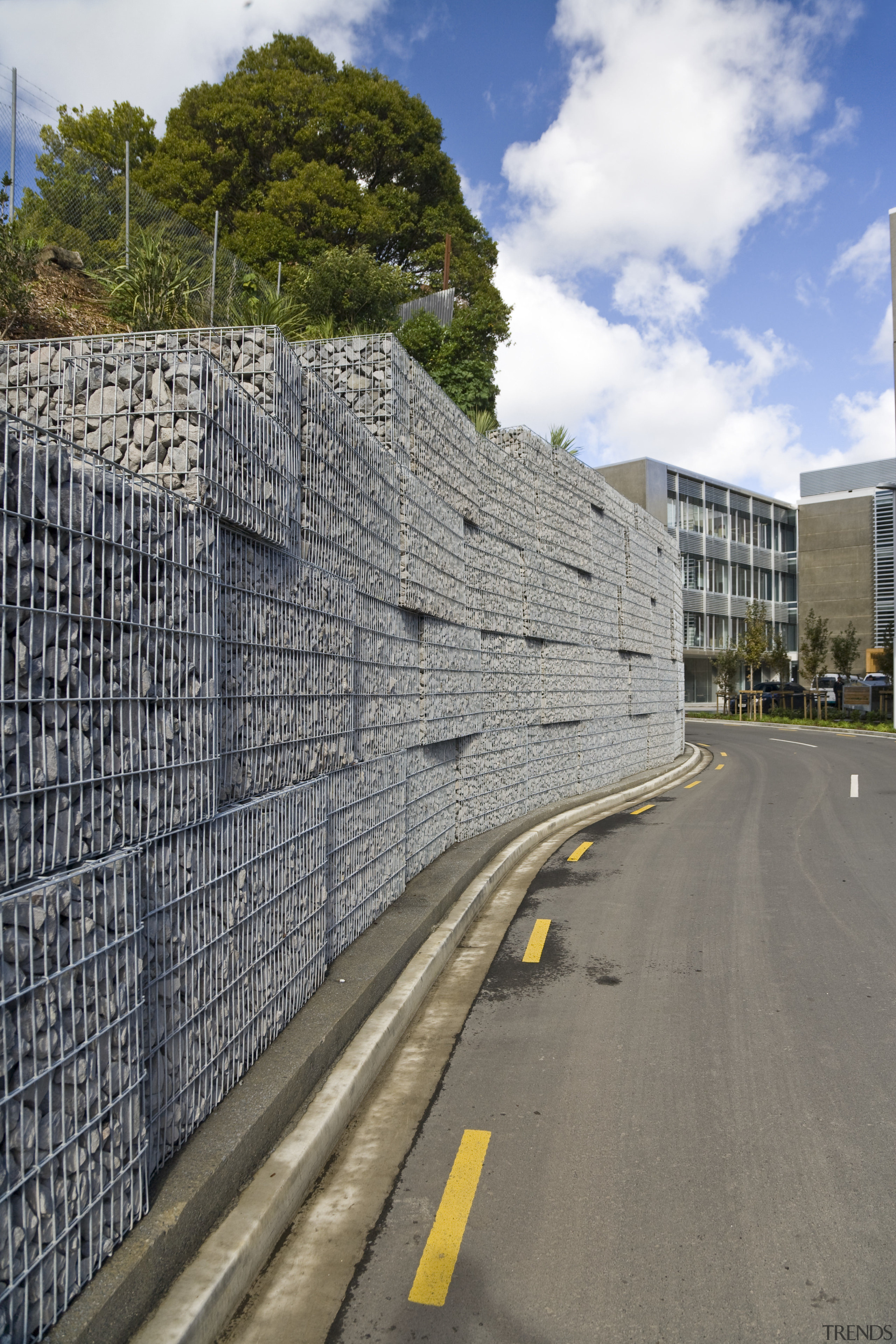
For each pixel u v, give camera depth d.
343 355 6.70
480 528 9.32
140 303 10.52
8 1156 1.87
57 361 4.69
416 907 6.20
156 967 2.73
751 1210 3.16
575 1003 5.34
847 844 10.34
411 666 6.98
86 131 22.58
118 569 2.51
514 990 5.60
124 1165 2.38
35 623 2.10
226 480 3.37
